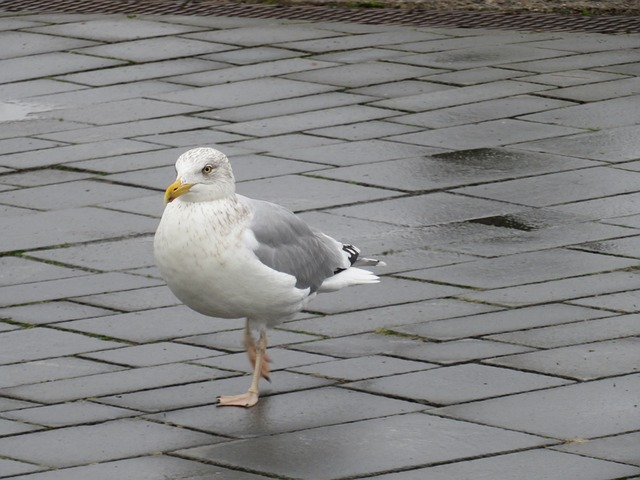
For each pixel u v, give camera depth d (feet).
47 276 41.11
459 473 29.01
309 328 37.58
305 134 52.65
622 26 66.85
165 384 34.09
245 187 47.34
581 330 36.81
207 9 69.21
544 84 58.08
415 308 38.68
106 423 31.83
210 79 59.00
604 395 32.86
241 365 35.29
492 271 41.06
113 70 60.18
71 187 47.91
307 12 68.74
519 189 47.34
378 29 66.03
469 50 62.80
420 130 52.95
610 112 54.70
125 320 38.11
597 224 44.42
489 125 53.47
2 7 69.62
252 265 31.01
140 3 70.08
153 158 50.39
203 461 29.78
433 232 43.96
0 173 49.26
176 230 30.91
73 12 68.74
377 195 46.83
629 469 29.07
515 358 35.12
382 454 29.99
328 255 33.63
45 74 59.77
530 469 29.14
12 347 36.37
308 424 31.63
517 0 69.77
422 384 33.73
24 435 31.19
